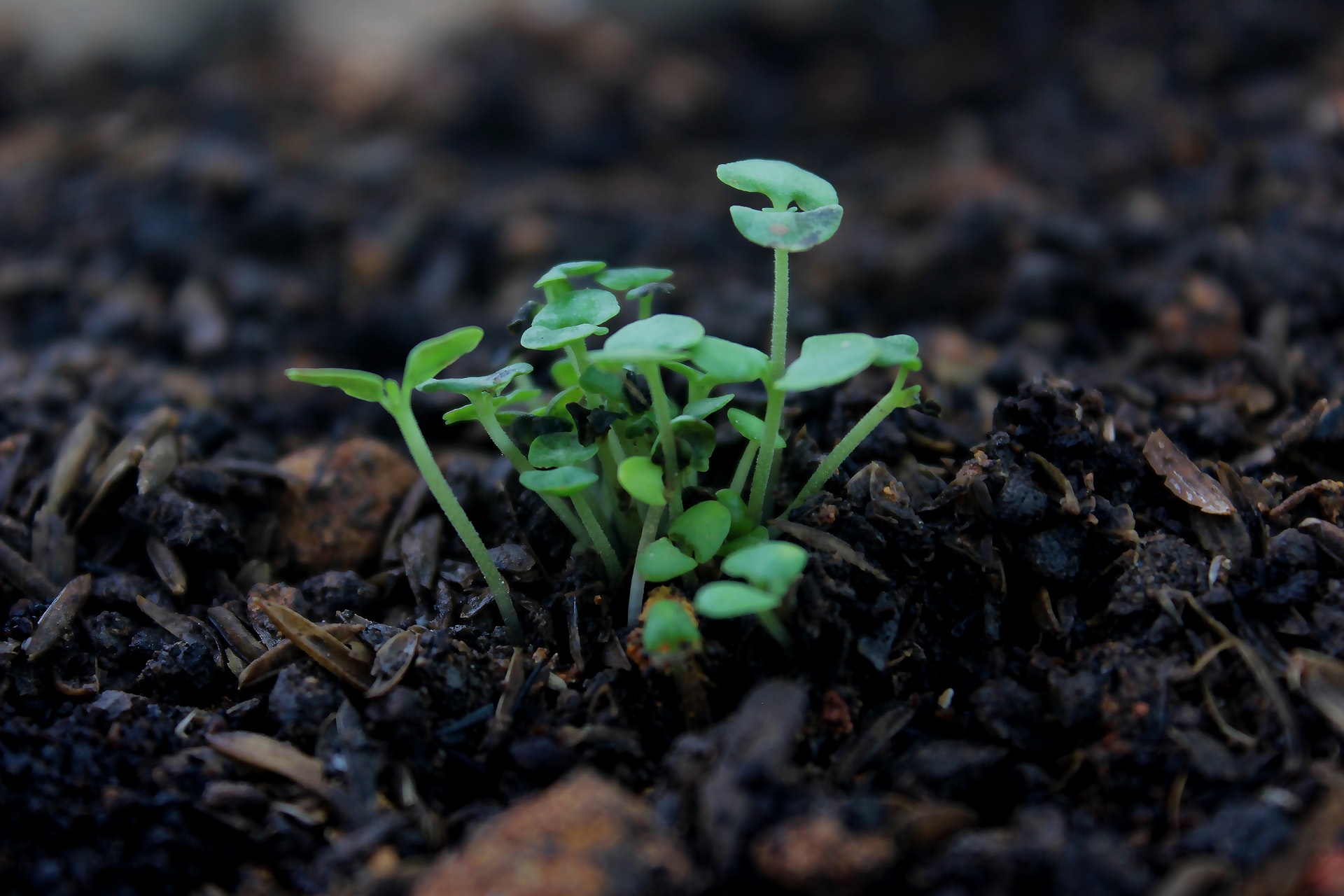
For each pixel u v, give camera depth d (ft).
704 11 1.12
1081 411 0.57
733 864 0.48
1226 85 0.87
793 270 0.73
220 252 0.74
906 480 0.57
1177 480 0.56
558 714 0.53
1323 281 0.65
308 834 0.51
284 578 0.60
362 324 0.72
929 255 0.72
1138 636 0.53
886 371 0.63
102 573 0.58
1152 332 0.66
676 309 0.70
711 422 0.61
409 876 0.49
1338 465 0.58
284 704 0.53
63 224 0.76
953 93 1.02
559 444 0.54
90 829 0.51
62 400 0.64
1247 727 0.51
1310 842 0.48
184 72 1.09
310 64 1.06
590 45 1.03
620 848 0.48
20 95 1.03
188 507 0.58
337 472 0.61
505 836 0.48
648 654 0.52
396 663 0.53
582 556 0.56
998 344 0.68
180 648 0.55
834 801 0.49
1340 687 0.51
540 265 0.75
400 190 0.84
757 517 0.55
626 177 0.95
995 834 0.49
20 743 0.52
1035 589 0.55
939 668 0.54
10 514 0.59
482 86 1.00
